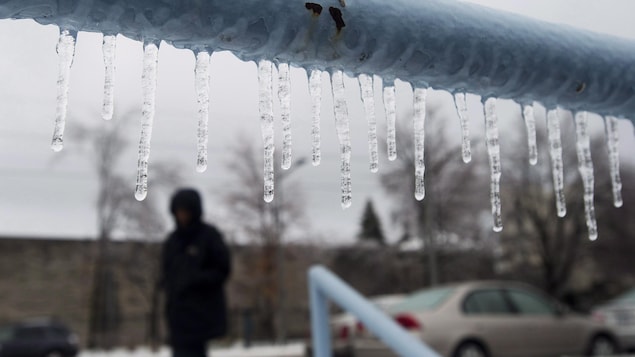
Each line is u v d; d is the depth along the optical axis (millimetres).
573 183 19141
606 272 26391
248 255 25656
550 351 8383
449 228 26344
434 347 7605
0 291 23891
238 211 24594
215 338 3455
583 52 717
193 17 550
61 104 760
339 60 623
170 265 3541
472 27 652
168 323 3518
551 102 775
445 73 668
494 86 710
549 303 8805
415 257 28547
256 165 24219
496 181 1014
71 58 753
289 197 25812
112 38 762
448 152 18609
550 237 24625
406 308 8289
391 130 866
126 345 24094
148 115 787
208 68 788
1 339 16000
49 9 527
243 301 25469
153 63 770
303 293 26516
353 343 8133
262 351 16031
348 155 841
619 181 1079
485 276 27203
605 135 1082
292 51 599
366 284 28375
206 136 797
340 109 800
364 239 29047
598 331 8914
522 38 681
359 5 593
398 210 26359
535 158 996
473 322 7957
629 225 22312
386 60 632
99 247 24219
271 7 563
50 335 16500
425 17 627
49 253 24750
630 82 751
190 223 3535
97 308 24438
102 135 22672
